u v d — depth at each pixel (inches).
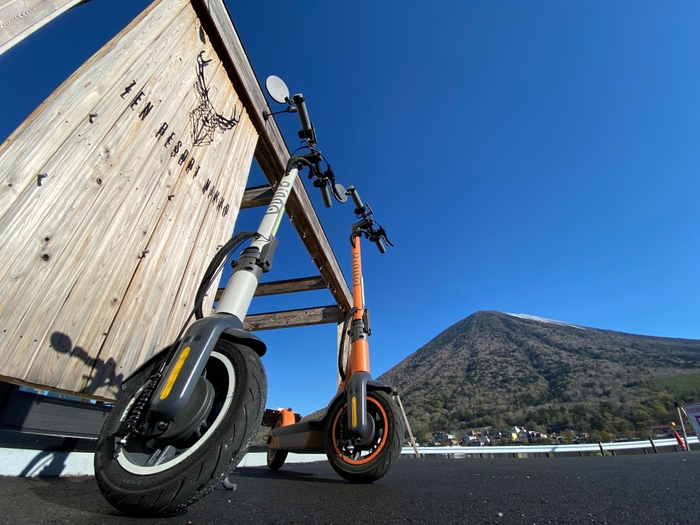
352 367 74.4
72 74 57.1
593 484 58.0
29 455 58.8
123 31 66.6
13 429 62.4
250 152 116.3
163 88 76.4
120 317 63.9
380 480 71.5
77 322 55.1
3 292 44.8
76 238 55.3
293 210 163.9
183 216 82.5
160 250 74.7
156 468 28.7
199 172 89.1
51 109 52.6
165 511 27.6
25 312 47.5
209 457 28.0
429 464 150.3
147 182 71.1
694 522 29.9
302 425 87.0
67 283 53.7
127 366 65.0
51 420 70.9
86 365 56.6
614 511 35.1
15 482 50.2
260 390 32.2
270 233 47.9
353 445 67.5
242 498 44.4
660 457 167.8
